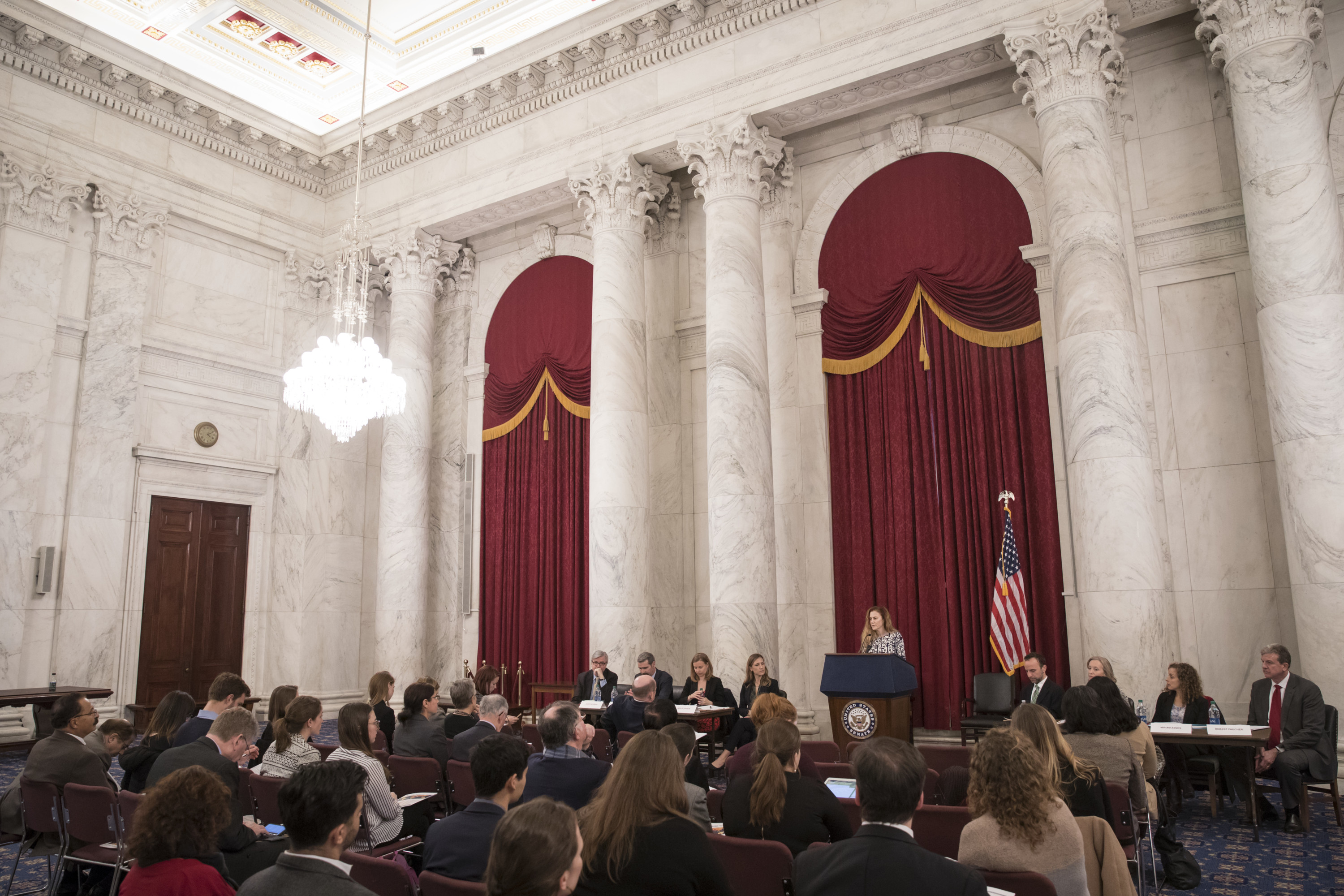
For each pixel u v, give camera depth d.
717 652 9.91
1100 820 3.35
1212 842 6.16
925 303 10.61
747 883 3.29
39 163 11.77
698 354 12.18
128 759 5.44
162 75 12.69
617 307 11.39
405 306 13.76
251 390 13.98
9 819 5.20
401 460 13.38
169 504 13.02
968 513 10.03
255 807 5.34
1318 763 6.48
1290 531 7.69
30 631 11.29
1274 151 8.02
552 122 12.39
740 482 10.07
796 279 11.48
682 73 11.31
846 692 7.09
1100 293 8.50
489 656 13.43
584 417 13.01
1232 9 8.38
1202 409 9.02
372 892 2.55
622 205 11.59
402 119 13.46
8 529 11.12
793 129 11.12
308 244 14.75
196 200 13.41
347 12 12.10
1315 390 7.60
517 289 14.12
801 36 10.55
